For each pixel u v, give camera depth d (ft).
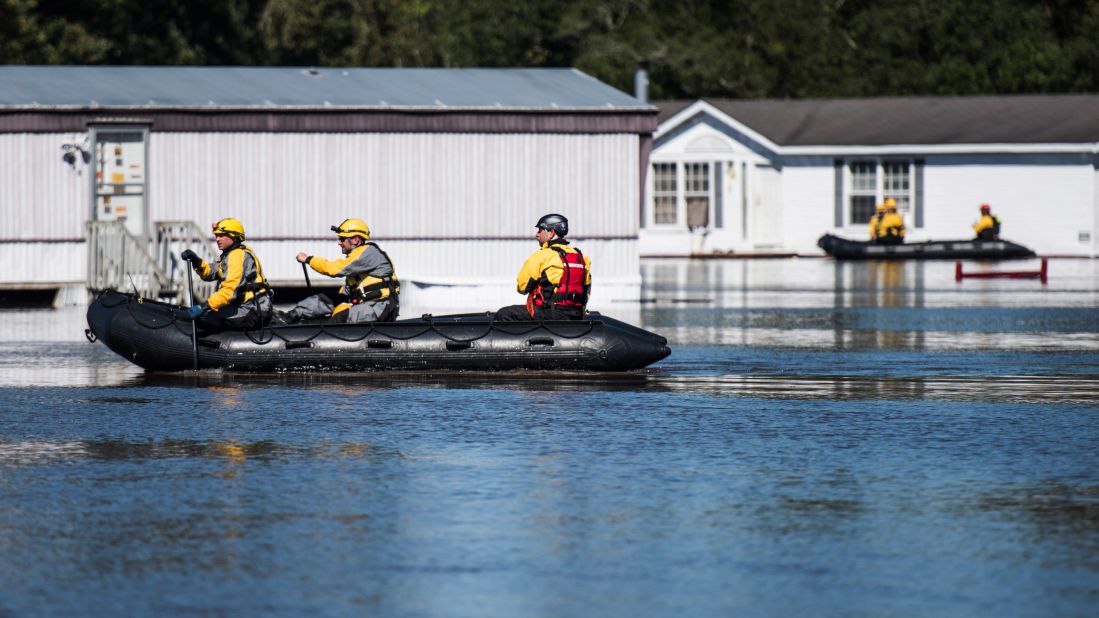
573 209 319.27
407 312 279.90
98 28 570.05
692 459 121.60
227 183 305.12
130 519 98.02
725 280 401.29
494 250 317.22
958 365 195.83
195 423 140.77
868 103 579.07
